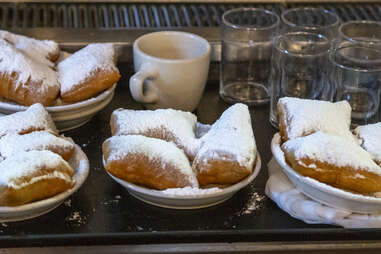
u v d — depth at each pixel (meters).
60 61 0.80
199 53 0.80
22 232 0.55
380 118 0.75
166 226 0.57
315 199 0.58
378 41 0.84
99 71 0.70
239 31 0.81
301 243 0.55
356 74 0.74
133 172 0.56
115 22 0.94
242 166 0.56
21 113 0.65
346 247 0.56
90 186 0.63
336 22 0.85
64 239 0.53
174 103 0.77
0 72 0.68
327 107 0.65
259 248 0.55
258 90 0.84
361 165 0.55
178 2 1.02
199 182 0.57
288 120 0.63
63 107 0.68
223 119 0.62
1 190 0.52
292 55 0.76
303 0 1.04
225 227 0.57
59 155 0.58
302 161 0.56
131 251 0.54
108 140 0.60
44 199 0.55
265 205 0.61
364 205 0.55
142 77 0.72
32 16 0.94
